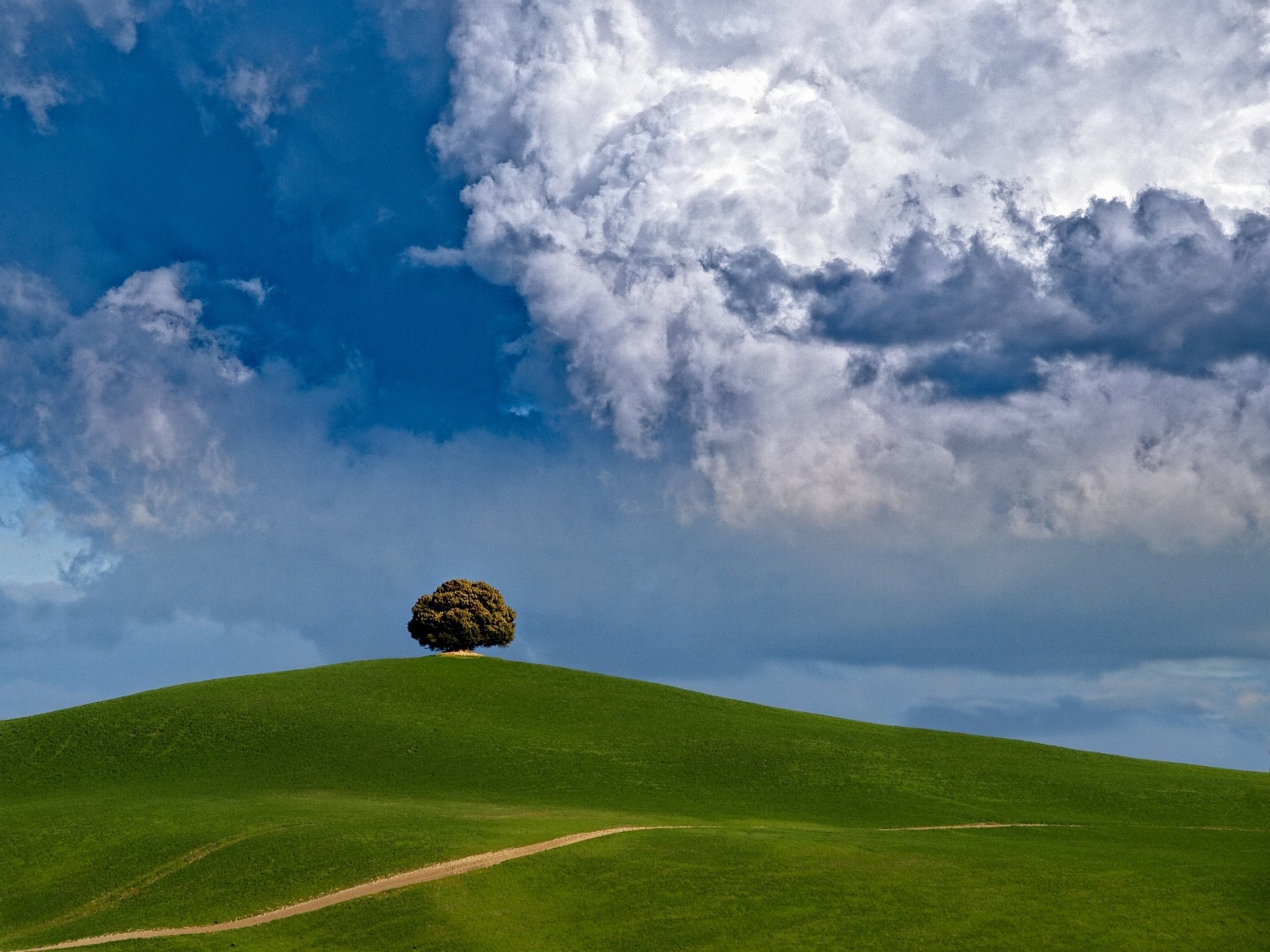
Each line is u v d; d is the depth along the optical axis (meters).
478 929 41.53
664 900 43.59
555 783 67.81
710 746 76.00
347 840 50.56
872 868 46.50
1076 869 46.47
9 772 71.94
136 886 48.25
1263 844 53.47
